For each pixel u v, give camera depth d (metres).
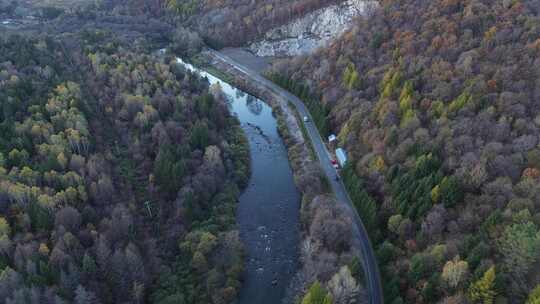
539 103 117.88
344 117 156.38
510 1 151.75
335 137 156.00
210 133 155.88
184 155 141.75
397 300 91.25
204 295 102.88
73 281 93.94
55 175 121.25
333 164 146.88
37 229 106.88
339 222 113.25
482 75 129.88
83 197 119.38
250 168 155.62
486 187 103.25
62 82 179.00
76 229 109.06
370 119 143.50
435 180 108.62
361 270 104.50
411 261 97.25
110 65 198.00
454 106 126.44
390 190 119.19
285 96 197.88
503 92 121.31
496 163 106.56
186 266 110.25
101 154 144.75
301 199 140.00
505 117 115.81
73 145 139.50
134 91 177.88
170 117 163.12
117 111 171.50
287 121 181.62
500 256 87.88
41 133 139.88
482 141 114.38
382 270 105.25
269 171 155.12
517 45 134.88
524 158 106.69
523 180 99.25
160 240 118.31
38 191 113.44
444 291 88.00
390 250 105.69
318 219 115.31
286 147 168.75
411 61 150.50
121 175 139.75
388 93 144.12
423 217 106.06
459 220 99.50
